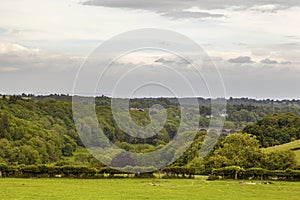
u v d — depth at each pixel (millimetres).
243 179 70000
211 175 71125
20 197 45562
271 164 82250
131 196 47562
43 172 68125
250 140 84375
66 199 44812
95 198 45750
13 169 68000
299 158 91250
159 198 46625
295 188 57969
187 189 54875
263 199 47281
